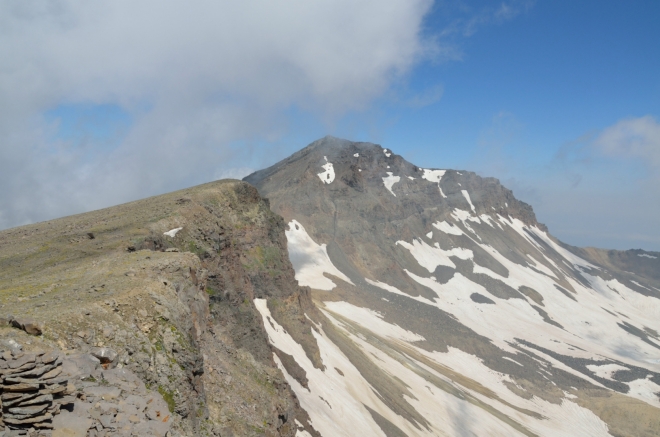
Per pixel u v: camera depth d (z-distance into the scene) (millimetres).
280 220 85438
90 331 18656
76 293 22031
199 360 23516
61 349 17000
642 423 122250
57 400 13977
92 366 16812
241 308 49125
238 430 27328
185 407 20719
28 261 37375
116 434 14500
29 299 22422
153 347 20812
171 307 23703
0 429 12258
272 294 73375
